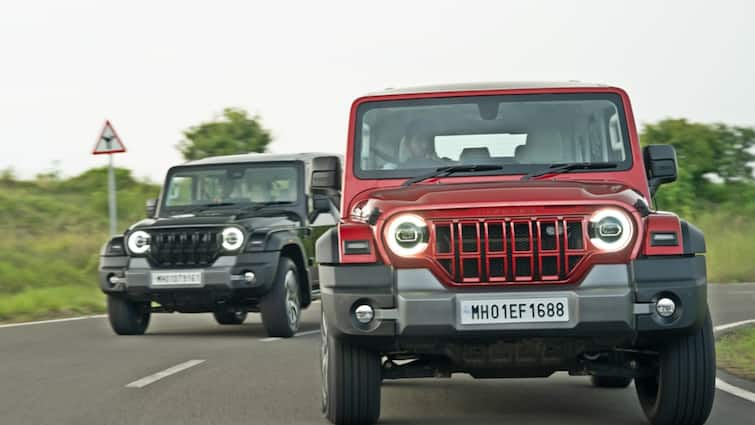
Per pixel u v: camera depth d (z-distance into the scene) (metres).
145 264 18.98
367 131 10.75
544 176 10.45
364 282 9.11
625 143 10.63
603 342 9.12
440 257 9.11
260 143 50.25
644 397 10.12
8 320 23.34
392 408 11.09
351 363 9.53
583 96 10.80
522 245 9.13
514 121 10.71
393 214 9.22
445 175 10.48
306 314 24.44
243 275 18.69
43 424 10.22
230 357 15.59
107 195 52.91
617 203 9.18
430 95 10.83
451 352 9.19
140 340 18.39
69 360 15.34
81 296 28.41
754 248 39.97
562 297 8.99
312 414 10.62
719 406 10.77
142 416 10.59
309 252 20.39
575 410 10.88
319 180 10.97
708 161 55.28
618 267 9.06
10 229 42.41
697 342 9.26
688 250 9.12
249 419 10.37
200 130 50.44
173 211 20.64
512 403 11.40
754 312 22.34
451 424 10.09
